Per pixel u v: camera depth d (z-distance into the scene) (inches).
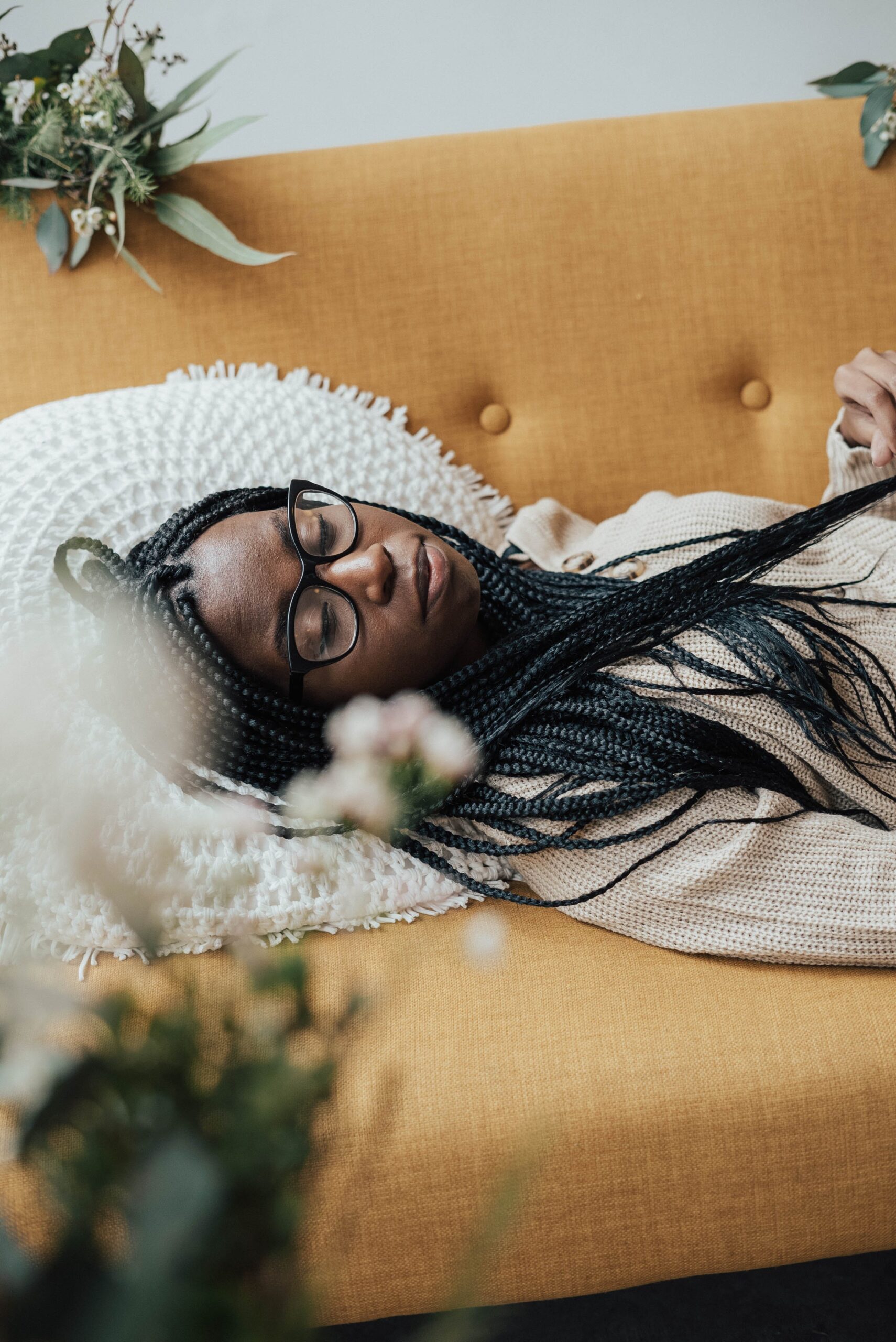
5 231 47.1
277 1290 9.9
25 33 58.6
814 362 48.7
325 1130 11.3
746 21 61.1
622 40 61.4
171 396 44.5
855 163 47.2
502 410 49.8
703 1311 39.0
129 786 29.9
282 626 35.1
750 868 33.8
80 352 47.5
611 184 47.4
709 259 47.6
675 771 34.9
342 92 62.1
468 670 37.5
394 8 60.1
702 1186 29.8
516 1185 11.0
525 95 62.8
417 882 35.9
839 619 39.0
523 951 34.4
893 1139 29.8
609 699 36.2
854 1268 39.9
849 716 37.7
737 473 50.1
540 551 45.9
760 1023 31.1
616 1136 29.4
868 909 32.5
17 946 10.8
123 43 45.0
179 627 34.8
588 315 48.2
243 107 62.0
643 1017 31.5
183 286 47.3
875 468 44.5
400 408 48.7
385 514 37.9
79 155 45.8
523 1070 30.2
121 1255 9.7
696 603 36.7
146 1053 10.0
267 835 34.9
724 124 47.8
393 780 16.0
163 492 41.6
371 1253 29.1
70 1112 9.6
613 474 50.1
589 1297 39.8
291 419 45.1
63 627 36.4
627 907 34.3
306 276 47.5
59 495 40.0
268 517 36.6
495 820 36.0
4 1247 8.8
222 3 59.2
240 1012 11.0
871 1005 31.5
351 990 11.4
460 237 47.5
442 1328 10.0
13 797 11.6
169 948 33.6
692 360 48.7
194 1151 9.1
